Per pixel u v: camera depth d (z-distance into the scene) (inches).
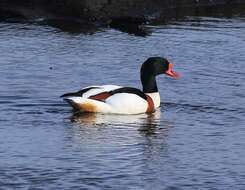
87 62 834.2
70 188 488.7
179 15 1128.2
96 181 502.0
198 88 745.6
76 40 942.4
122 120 639.8
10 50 876.0
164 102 694.5
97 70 802.8
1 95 695.1
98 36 971.3
